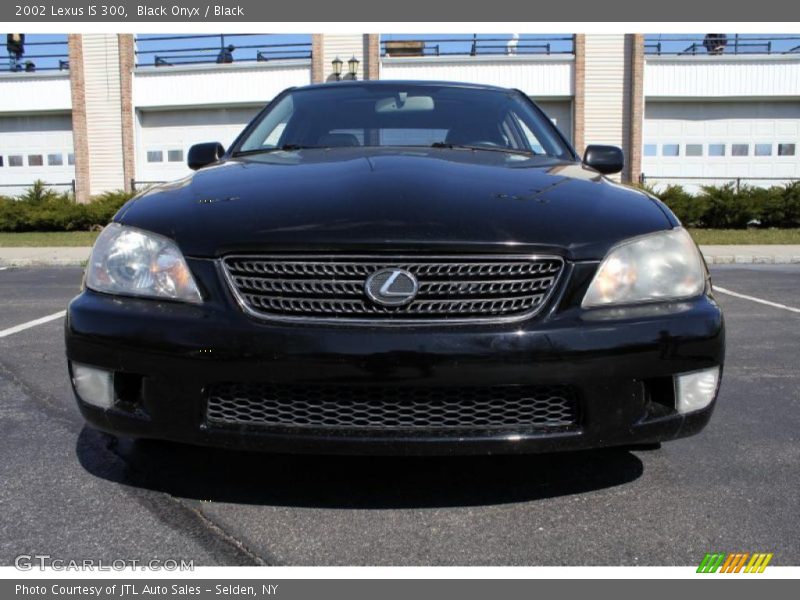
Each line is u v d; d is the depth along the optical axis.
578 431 1.92
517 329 1.87
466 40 19.88
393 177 2.29
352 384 1.85
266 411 1.93
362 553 1.86
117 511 2.08
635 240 2.03
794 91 19.66
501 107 3.45
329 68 20.02
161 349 1.91
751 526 2.02
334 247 1.92
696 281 2.06
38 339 4.65
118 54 20.84
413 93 3.52
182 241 2.01
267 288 1.92
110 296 2.03
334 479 2.29
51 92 21.50
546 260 1.95
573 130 19.86
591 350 1.88
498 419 1.92
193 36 20.77
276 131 3.28
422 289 1.91
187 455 2.48
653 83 19.69
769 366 3.95
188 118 21.06
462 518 2.05
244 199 2.17
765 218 16.19
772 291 7.21
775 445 2.66
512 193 2.21
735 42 20.03
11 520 2.03
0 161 22.17
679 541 1.93
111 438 2.68
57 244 13.48
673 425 1.99
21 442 2.64
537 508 2.11
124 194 17.86
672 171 20.22
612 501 2.16
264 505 2.12
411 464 2.40
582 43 19.44
